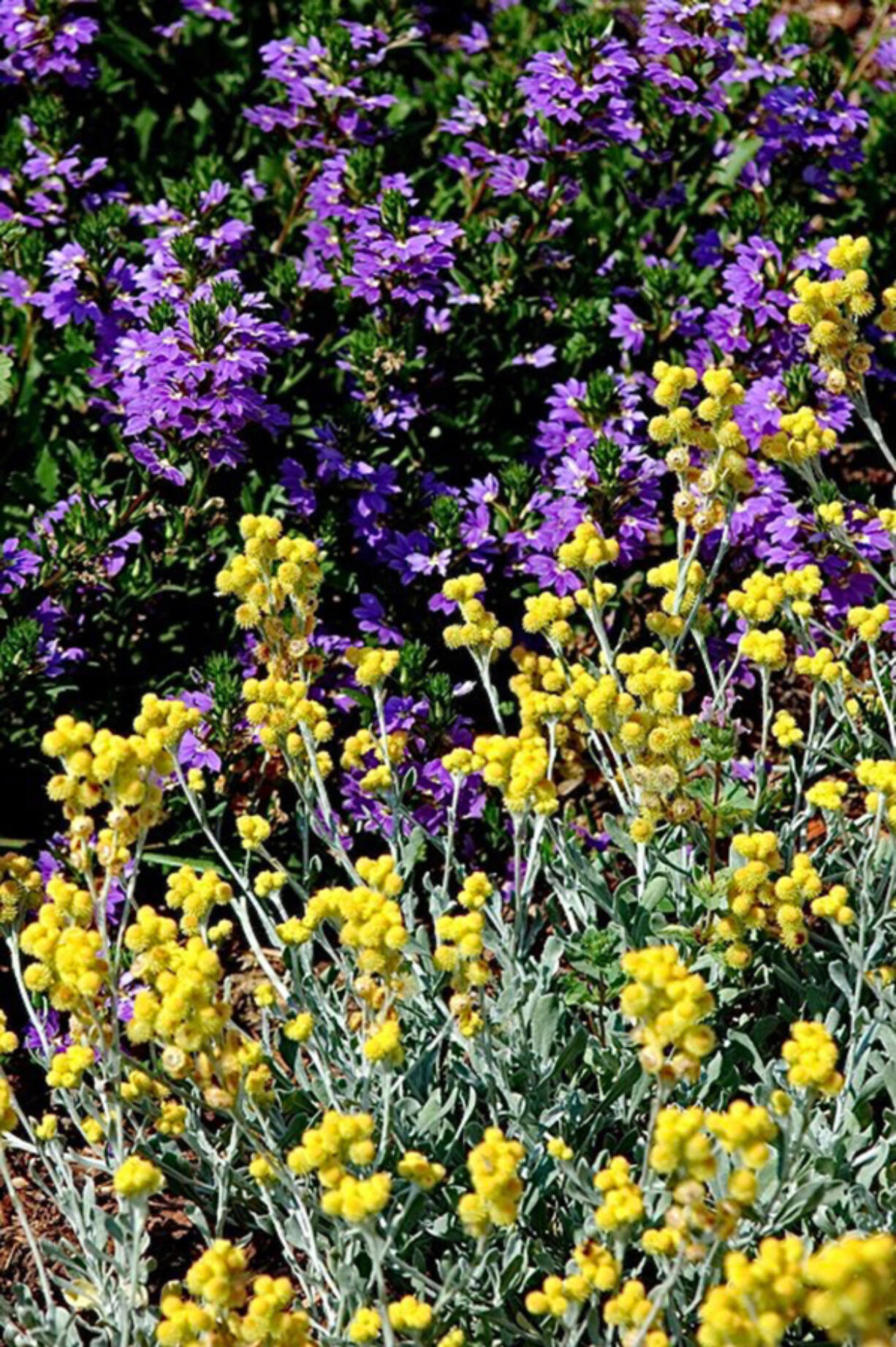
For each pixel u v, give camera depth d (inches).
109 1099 180.5
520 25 362.3
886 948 209.3
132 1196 157.4
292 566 196.9
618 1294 160.4
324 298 301.0
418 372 288.5
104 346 281.0
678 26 293.4
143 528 274.4
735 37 324.5
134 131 340.8
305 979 201.2
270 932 196.2
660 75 290.0
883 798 185.0
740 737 266.2
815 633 266.2
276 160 331.0
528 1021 195.5
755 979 209.3
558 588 264.7
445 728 254.4
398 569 267.9
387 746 207.5
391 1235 160.6
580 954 195.0
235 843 253.4
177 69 351.3
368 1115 174.4
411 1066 195.0
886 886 205.0
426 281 278.7
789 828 213.6
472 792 251.1
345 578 271.3
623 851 213.6
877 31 354.3
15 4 310.8
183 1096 184.9
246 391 258.2
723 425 200.5
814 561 257.4
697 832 201.8
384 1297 165.2
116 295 285.7
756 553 271.1
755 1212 157.6
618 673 222.8
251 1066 169.3
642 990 149.0
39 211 305.3
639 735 186.7
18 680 247.0
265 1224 194.1
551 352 287.7
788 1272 139.3
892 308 213.0
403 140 336.5
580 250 313.0
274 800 251.8
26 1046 217.0
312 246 298.4
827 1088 151.6
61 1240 203.3
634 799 205.0
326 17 315.9
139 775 168.9
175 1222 209.6
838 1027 207.5
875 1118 206.8
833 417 272.8
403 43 325.7
